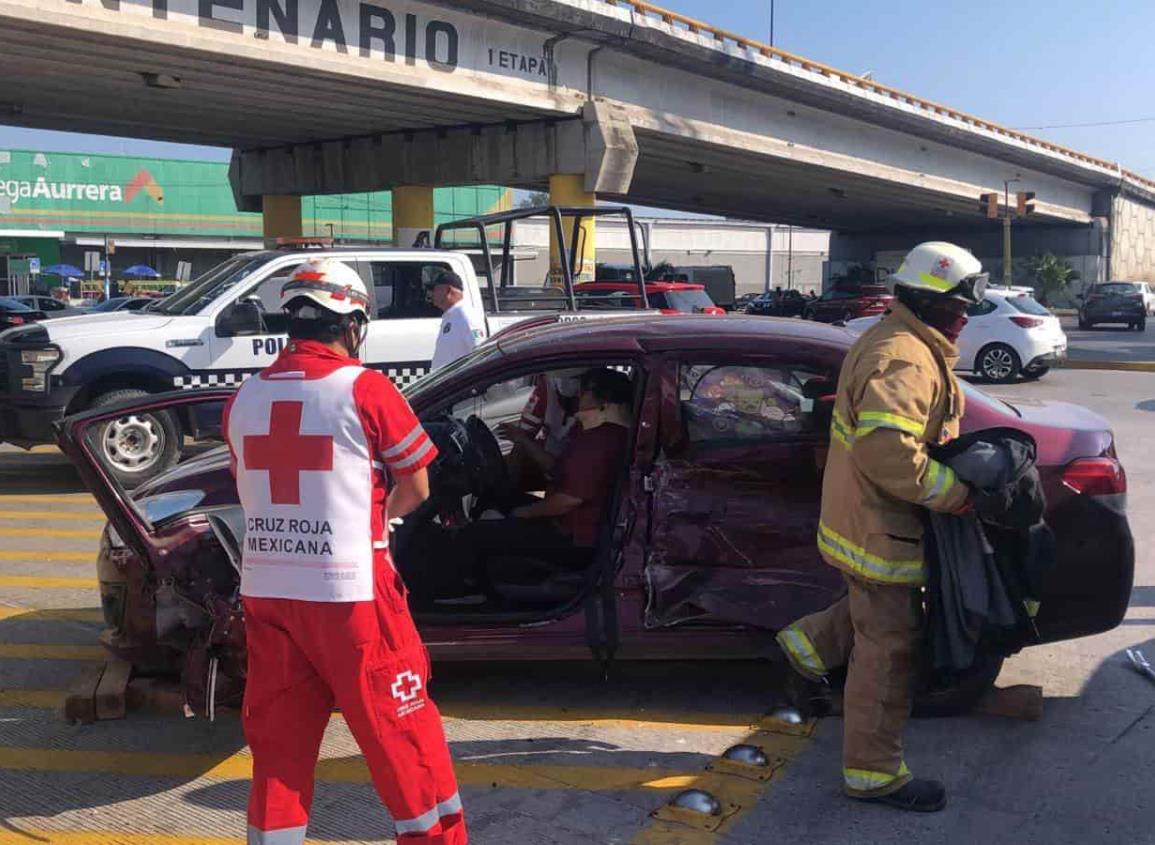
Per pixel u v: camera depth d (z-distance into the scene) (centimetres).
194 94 2078
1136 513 759
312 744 277
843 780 364
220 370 886
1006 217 3300
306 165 2848
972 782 364
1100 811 344
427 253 963
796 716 414
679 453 423
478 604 443
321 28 1845
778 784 364
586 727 412
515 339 463
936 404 320
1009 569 327
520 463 503
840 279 2981
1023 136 4309
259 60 1767
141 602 408
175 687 429
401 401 274
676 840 328
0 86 1995
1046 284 5381
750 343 421
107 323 859
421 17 1995
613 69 2411
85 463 377
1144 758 381
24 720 427
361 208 5962
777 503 413
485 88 2122
